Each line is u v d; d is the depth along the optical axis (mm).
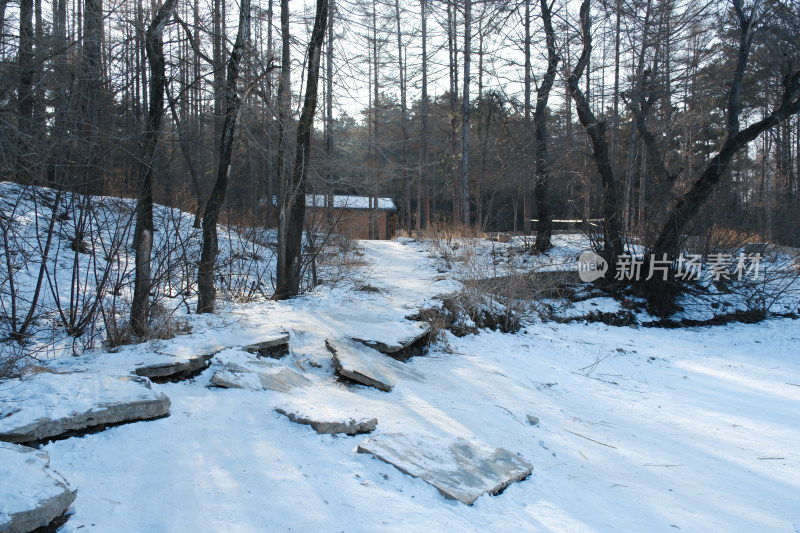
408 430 4637
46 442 3576
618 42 14969
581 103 14156
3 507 2646
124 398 4082
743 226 14852
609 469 4781
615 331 11602
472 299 10094
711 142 22781
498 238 20500
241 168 17016
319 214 14906
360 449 4016
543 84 16469
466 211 21234
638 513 3961
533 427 5543
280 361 6191
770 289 13977
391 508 3332
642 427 6043
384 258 17656
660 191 14070
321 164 10656
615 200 13766
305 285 11672
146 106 8227
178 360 5195
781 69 13352
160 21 7352
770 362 9805
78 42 6523
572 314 11984
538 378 7508
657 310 13008
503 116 32125
